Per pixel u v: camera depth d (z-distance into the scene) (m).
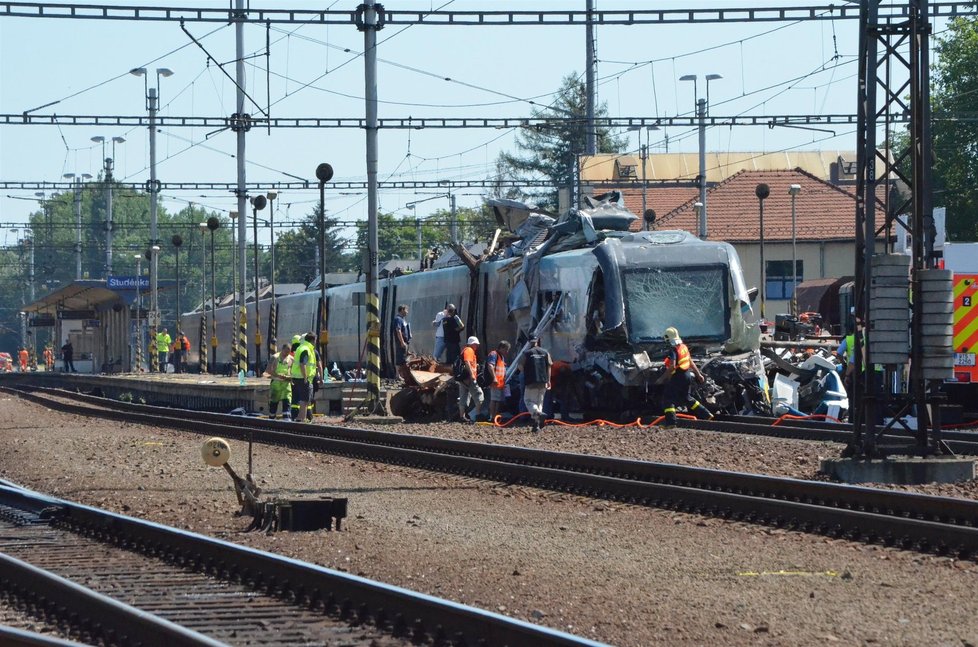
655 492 59.72
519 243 137.25
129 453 93.44
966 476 64.50
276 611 35.59
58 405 163.25
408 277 171.62
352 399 137.38
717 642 31.97
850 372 107.56
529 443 93.56
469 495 65.31
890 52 66.56
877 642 32.00
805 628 33.62
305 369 120.75
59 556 46.41
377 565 43.72
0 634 29.81
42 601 37.50
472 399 118.25
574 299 114.00
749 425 98.19
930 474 64.19
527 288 122.94
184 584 40.16
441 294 156.38
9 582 40.25
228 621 34.50
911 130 65.88
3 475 82.81
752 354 112.50
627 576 41.66
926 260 67.12
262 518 53.19
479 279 141.00
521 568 43.16
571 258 115.50
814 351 127.88
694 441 90.56
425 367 129.25
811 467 72.75
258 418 120.06
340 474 76.69
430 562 44.41
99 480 75.00
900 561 43.66
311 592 36.88
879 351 65.50
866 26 66.25
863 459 65.56
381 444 95.50
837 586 39.56
